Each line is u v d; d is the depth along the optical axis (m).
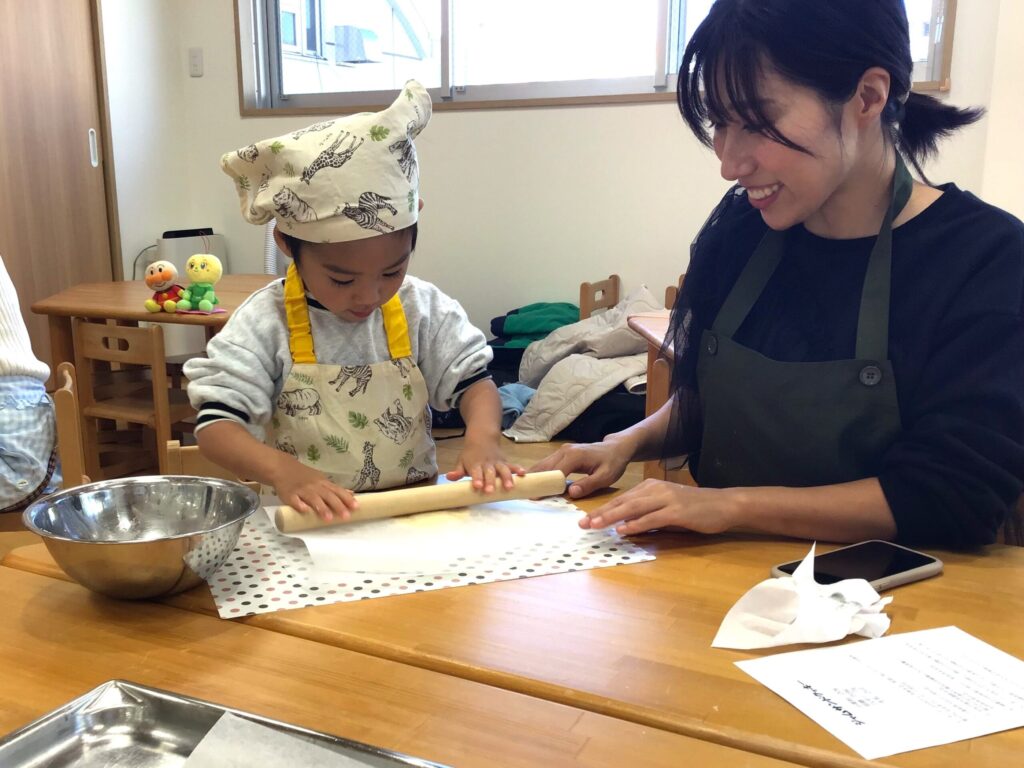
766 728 0.58
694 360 1.15
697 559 0.88
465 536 0.93
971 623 0.74
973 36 3.02
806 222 1.05
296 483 0.98
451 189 4.02
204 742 0.54
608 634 0.72
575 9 3.72
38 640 0.71
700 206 3.60
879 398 0.95
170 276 2.69
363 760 0.54
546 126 3.79
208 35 4.31
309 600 0.79
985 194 2.95
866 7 0.84
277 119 4.27
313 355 1.18
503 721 0.59
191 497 0.91
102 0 3.90
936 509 0.89
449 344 1.28
